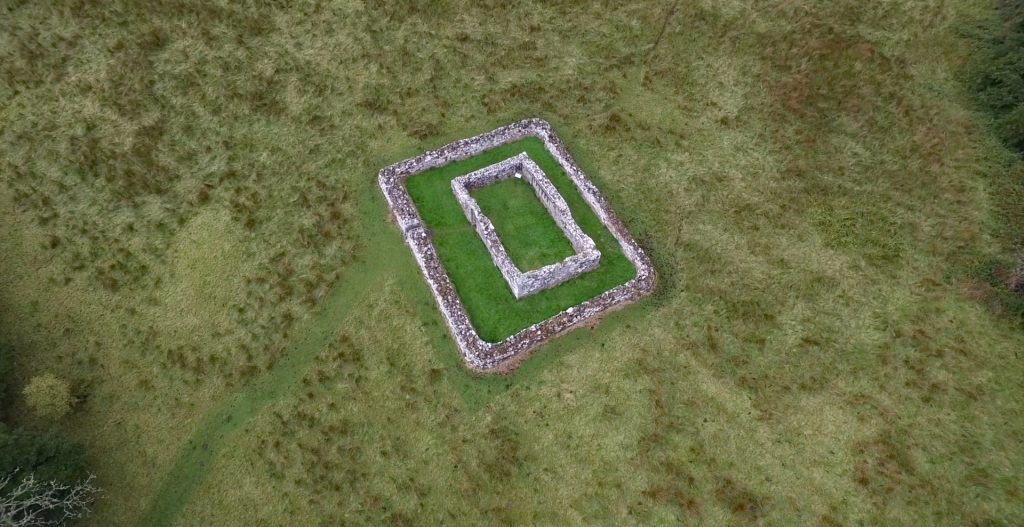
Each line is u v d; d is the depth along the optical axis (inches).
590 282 736.3
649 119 890.7
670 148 859.4
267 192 824.3
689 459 619.5
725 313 710.5
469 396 665.6
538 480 613.0
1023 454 607.5
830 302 713.6
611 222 767.7
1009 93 833.5
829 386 656.4
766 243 763.4
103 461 640.4
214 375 687.7
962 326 686.5
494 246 734.5
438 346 700.7
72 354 705.0
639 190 819.4
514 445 633.6
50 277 759.7
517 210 801.6
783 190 808.3
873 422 632.4
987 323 686.5
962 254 737.6
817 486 599.8
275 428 652.1
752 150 848.9
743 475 608.7
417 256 746.2
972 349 669.9
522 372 678.5
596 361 684.1
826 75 901.2
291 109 905.5
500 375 677.3
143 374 690.8
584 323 708.7
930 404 639.8
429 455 631.2
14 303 741.9
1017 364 658.8
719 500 593.9
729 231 775.7
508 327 706.2
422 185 823.1
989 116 845.8
